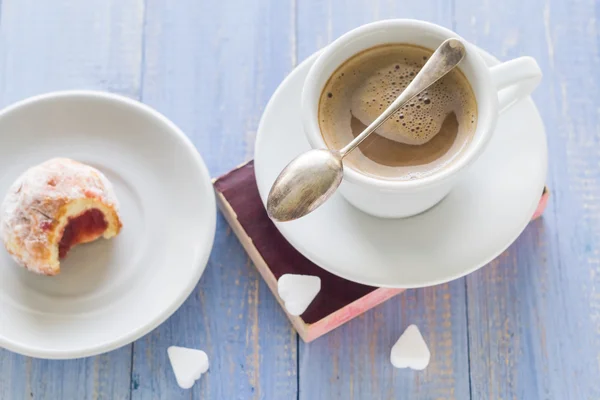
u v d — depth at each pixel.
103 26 0.79
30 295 0.72
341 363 0.74
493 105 0.64
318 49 0.78
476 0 0.79
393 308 0.74
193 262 0.71
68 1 0.79
